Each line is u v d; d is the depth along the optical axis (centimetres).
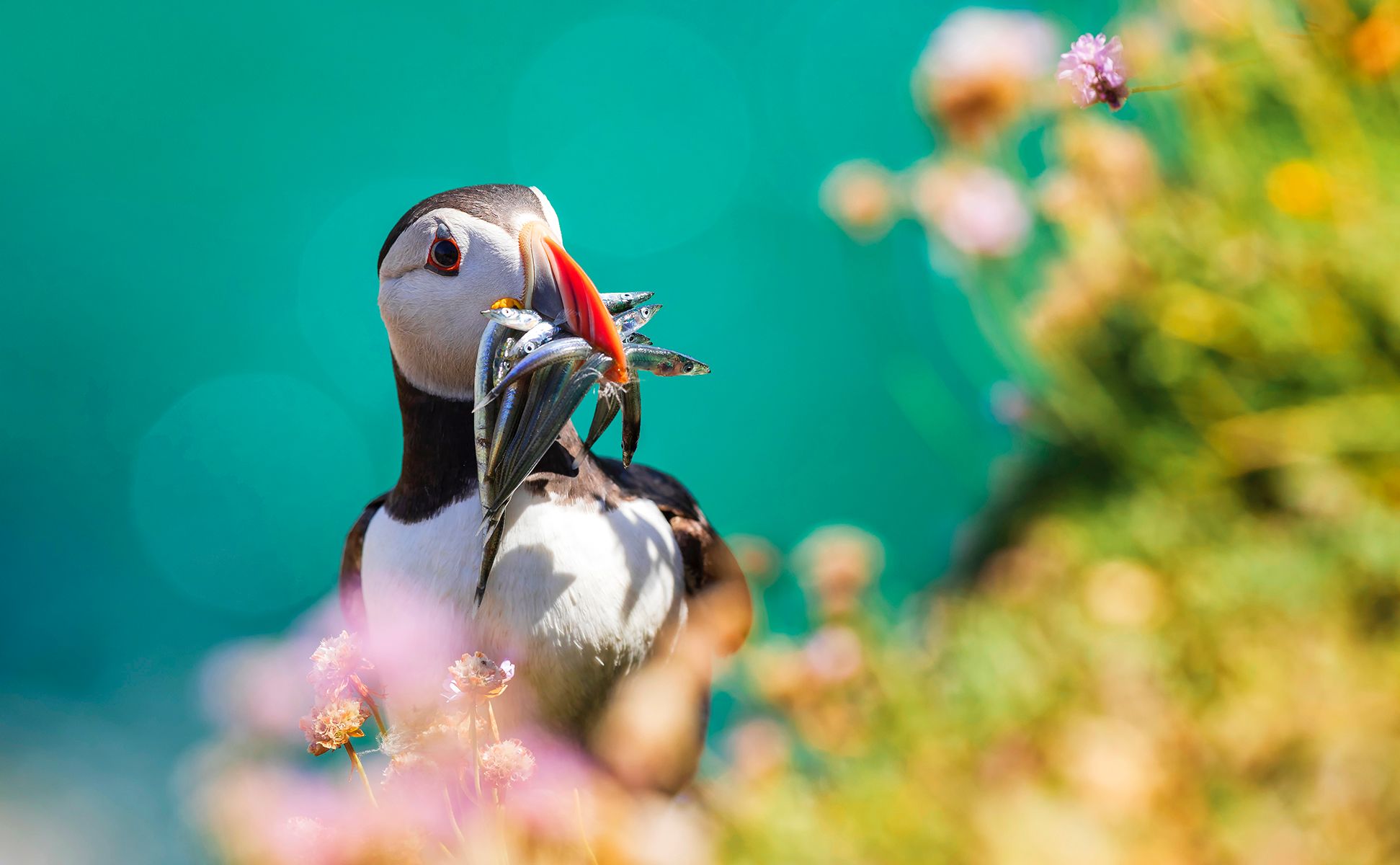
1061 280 737
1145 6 632
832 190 724
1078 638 648
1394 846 484
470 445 464
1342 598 588
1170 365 692
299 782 418
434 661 458
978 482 890
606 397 454
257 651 442
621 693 470
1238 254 643
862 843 573
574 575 450
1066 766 561
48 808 1112
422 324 450
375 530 485
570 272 429
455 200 449
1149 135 736
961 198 674
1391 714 522
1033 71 660
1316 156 603
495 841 393
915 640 783
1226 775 538
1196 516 678
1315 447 620
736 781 608
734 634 537
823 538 670
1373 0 580
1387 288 584
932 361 1073
